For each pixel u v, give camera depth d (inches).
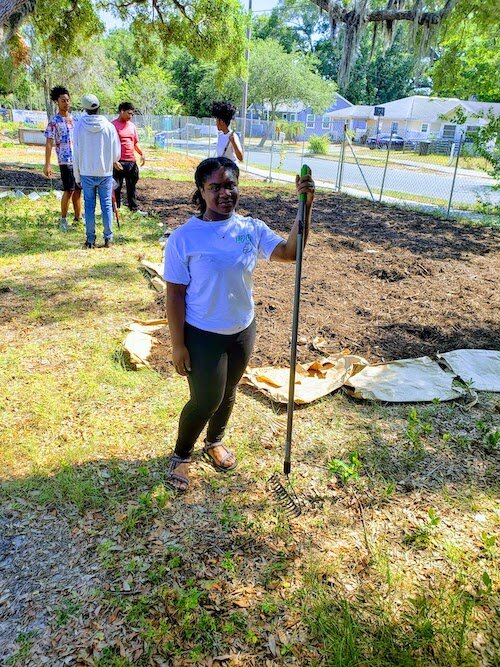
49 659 73.5
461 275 264.4
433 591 85.9
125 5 504.7
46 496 103.1
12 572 87.3
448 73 490.9
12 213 344.2
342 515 102.3
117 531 95.8
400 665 73.7
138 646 75.5
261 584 86.1
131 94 1411.2
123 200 422.3
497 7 382.3
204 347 95.5
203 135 1482.5
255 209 426.9
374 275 260.1
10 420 127.7
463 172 921.5
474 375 157.5
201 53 530.3
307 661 74.4
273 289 230.5
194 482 109.8
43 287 215.0
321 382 148.8
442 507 105.4
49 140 285.9
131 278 229.8
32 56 1033.5
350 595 84.7
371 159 1134.4
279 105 1595.7
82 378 146.3
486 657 75.4
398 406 142.5
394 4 384.2
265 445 122.8
